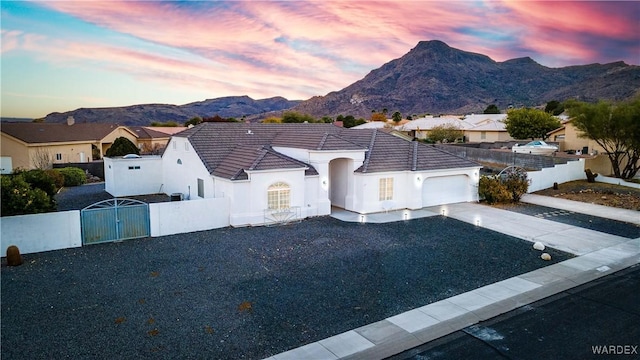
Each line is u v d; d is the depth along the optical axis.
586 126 37.56
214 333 10.98
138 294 13.41
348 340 10.70
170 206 20.36
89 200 29.58
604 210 26.31
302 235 20.38
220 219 21.81
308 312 12.25
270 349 10.24
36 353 9.94
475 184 29.00
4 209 18.39
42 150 44.50
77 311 12.19
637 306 12.74
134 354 9.95
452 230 21.50
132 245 18.72
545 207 27.27
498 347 10.38
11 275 15.03
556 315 12.16
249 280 14.67
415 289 14.01
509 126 65.06
